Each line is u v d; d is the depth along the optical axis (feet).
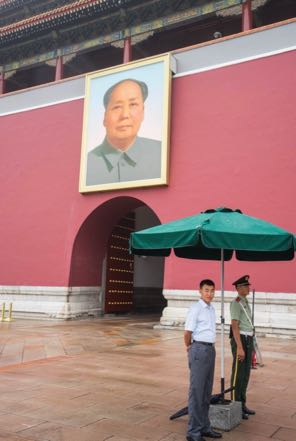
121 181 68.44
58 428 20.20
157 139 66.13
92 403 24.26
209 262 60.03
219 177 61.41
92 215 72.69
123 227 85.40
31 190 79.05
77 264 74.43
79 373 32.01
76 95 77.30
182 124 65.87
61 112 78.33
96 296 79.41
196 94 65.57
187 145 64.85
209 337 20.03
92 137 72.54
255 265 56.59
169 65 66.85
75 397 25.38
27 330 57.88
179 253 26.68
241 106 61.57
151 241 21.33
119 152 69.36
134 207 77.56
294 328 52.90
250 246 19.53
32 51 88.33
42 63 87.15
